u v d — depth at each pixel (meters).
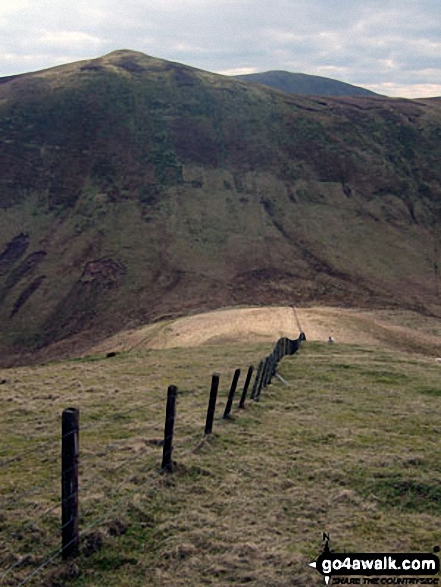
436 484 10.88
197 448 12.80
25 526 8.73
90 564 7.87
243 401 17.17
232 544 8.37
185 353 32.19
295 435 14.50
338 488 10.83
